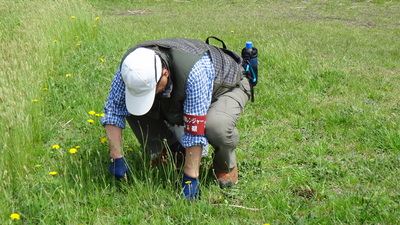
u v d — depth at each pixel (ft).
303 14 42.42
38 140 14.28
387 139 14.20
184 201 10.80
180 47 10.09
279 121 16.35
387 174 12.36
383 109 17.07
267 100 18.02
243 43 28.07
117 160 10.97
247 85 11.70
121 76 10.37
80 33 26.99
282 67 21.71
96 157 12.69
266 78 20.75
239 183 12.09
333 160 13.46
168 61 9.95
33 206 10.41
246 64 11.91
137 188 11.17
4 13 33.55
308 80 19.94
